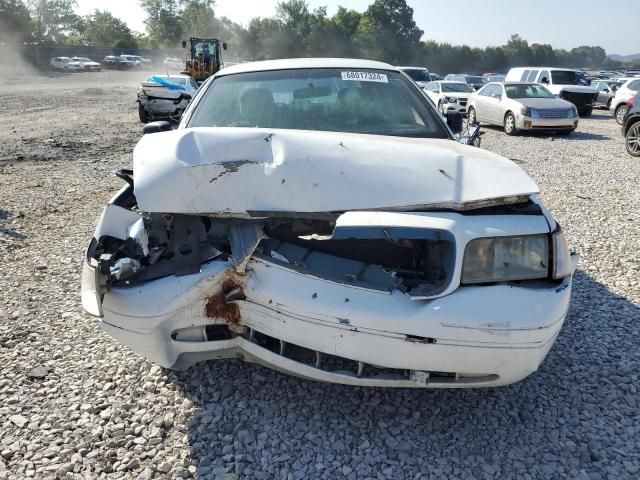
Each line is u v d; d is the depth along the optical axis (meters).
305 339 2.46
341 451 2.55
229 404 2.88
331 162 2.54
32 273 4.77
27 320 3.87
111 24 96.44
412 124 3.56
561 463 2.49
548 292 2.39
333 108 3.60
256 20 93.44
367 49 93.50
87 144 12.94
